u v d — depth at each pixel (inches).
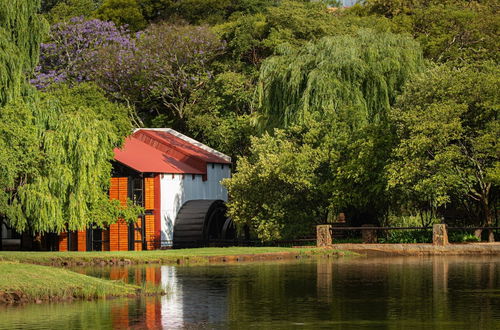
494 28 4729.3
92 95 3656.5
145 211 3722.9
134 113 5374.0
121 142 3609.7
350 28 4830.2
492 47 4574.3
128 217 3371.1
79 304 1473.9
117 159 3673.7
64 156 2805.1
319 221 3398.1
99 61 5211.6
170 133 4690.0
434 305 1437.0
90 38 5620.1
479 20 4766.2
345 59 3383.4
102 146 2989.7
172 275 2011.6
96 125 2989.7
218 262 2488.9
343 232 3410.4
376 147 3095.5
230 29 5388.8
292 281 1846.7
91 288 1577.3
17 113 2583.7
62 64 5492.1
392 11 5418.3
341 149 3262.8
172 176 3885.3
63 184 2755.9
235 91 4894.2
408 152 2974.9
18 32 2581.2
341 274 2016.5
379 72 3346.5
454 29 4810.5
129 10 6402.6
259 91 3644.2
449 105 2906.0
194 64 5270.7
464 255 2763.3
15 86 2564.0
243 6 6510.8
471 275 1962.4
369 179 3122.5
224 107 5128.0
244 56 5339.6
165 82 5260.8
